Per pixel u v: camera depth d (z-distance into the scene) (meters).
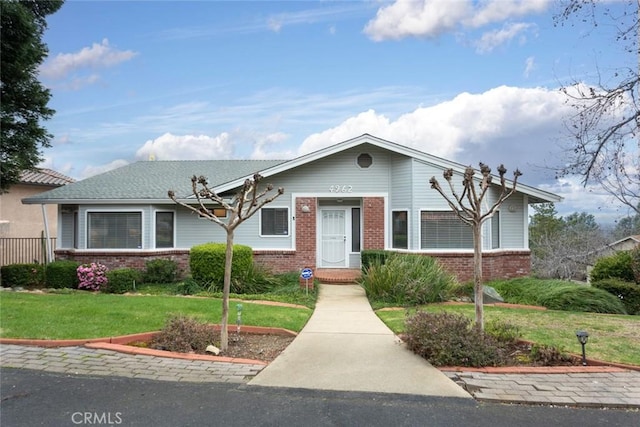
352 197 14.96
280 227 15.01
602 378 5.35
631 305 10.77
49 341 6.35
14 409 4.32
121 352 6.12
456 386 5.04
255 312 8.76
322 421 4.14
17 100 12.84
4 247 17.75
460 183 13.99
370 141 14.10
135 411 4.32
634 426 4.12
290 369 5.59
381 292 10.93
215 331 7.24
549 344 6.61
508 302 11.10
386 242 14.64
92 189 15.61
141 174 17.69
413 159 14.06
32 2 13.13
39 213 19.88
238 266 12.10
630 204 8.89
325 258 15.65
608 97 8.38
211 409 4.39
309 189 14.88
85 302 9.48
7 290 11.95
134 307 8.90
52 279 12.56
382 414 4.31
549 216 30.22
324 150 14.33
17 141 12.95
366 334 7.41
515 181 6.50
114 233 14.87
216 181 16.17
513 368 5.62
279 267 14.79
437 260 12.95
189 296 10.98
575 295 10.33
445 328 6.12
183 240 15.45
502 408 4.49
